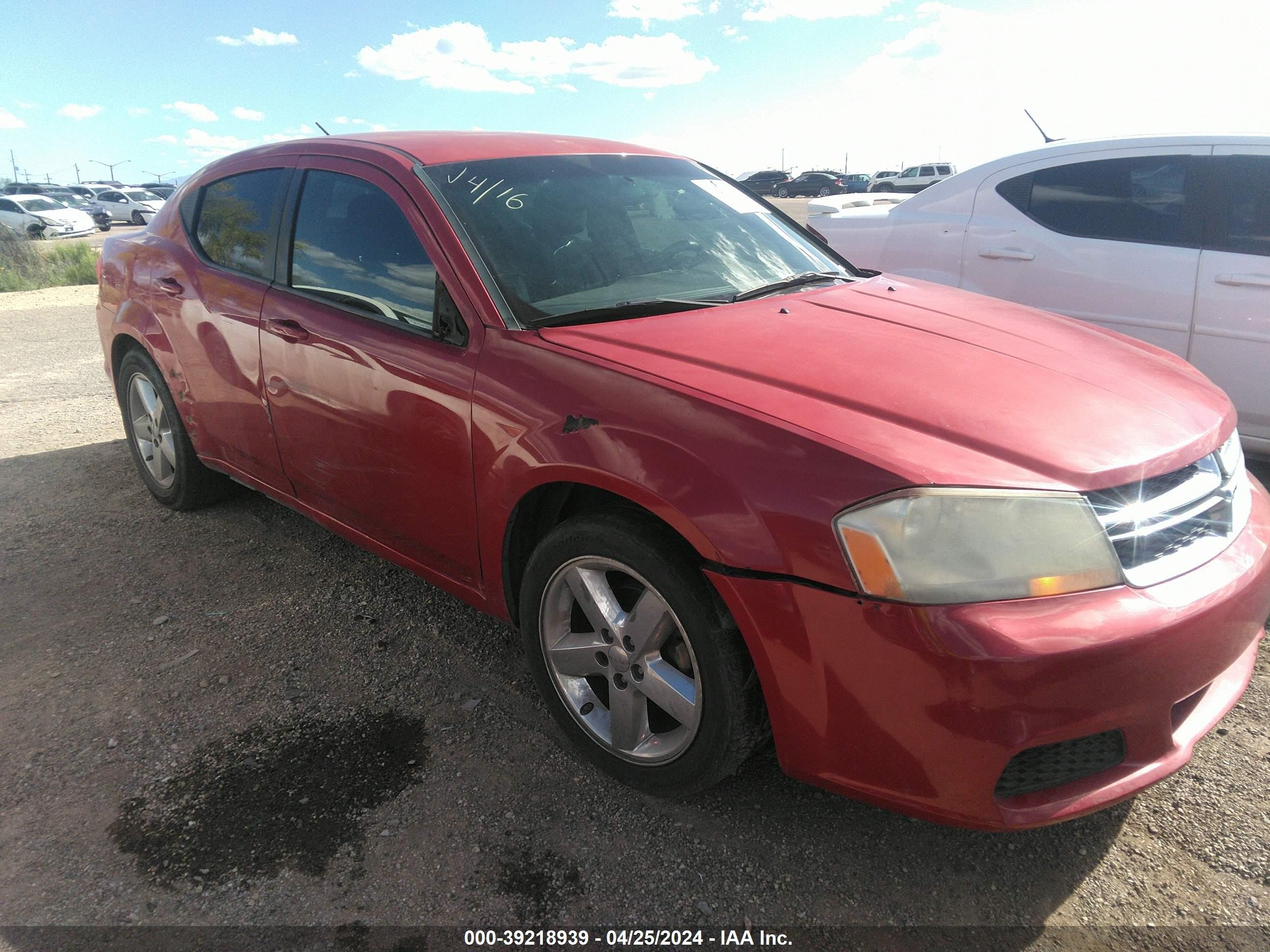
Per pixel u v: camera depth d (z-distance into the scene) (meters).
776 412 1.92
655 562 2.00
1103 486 1.80
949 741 1.70
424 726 2.54
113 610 3.22
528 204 2.77
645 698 2.19
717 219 3.17
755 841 2.12
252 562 3.59
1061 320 2.81
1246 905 1.91
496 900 1.95
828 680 1.79
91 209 36.84
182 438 3.85
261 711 2.62
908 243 5.17
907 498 1.71
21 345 8.76
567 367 2.21
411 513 2.67
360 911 1.92
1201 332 4.14
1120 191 4.43
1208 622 1.80
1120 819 2.18
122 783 2.32
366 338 2.67
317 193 3.04
